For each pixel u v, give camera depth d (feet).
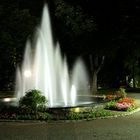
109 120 65.26
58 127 57.26
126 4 119.24
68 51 139.85
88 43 131.85
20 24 122.62
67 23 125.49
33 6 131.85
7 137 49.11
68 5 125.90
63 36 135.13
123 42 129.90
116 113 72.90
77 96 101.71
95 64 145.59
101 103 77.82
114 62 173.47
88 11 127.34
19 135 50.49
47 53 123.95
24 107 67.56
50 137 49.08
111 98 93.97
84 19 125.59
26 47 127.34
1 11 120.37
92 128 56.34
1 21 121.39
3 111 67.00
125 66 164.96
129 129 55.47
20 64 135.23
